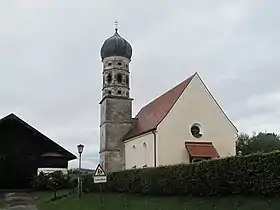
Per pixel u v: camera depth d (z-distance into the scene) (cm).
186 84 3719
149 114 4272
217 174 1953
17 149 2638
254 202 1661
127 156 4406
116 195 2792
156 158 3481
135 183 2723
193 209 1830
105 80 4866
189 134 3597
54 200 2627
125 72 4872
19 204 2339
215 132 3675
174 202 2081
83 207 2266
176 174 2294
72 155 2731
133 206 2131
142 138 3878
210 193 1997
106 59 4906
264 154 1681
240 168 1806
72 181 3422
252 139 5828
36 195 2677
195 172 2125
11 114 2553
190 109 3650
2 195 2570
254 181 1716
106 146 4625
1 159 2616
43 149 2683
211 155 3441
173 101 3675
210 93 3741
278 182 1591
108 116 4694
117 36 4959
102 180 2334
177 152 3525
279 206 1525
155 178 2491
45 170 2677
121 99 4766
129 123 4725
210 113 3703
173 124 3572
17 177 2633
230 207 1706
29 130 2655
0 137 2619
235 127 3750
